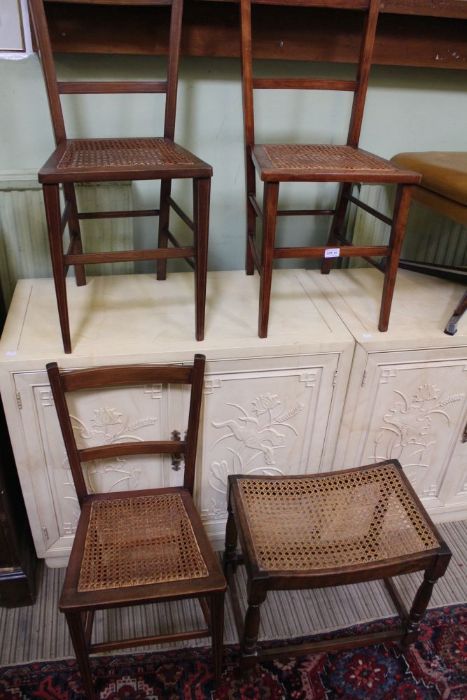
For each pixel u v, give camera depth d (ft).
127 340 4.15
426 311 4.81
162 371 3.96
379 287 5.20
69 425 3.95
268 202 3.86
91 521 4.05
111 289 4.91
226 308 4.70
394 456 5.07
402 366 4.50
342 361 4.36
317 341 4.24
